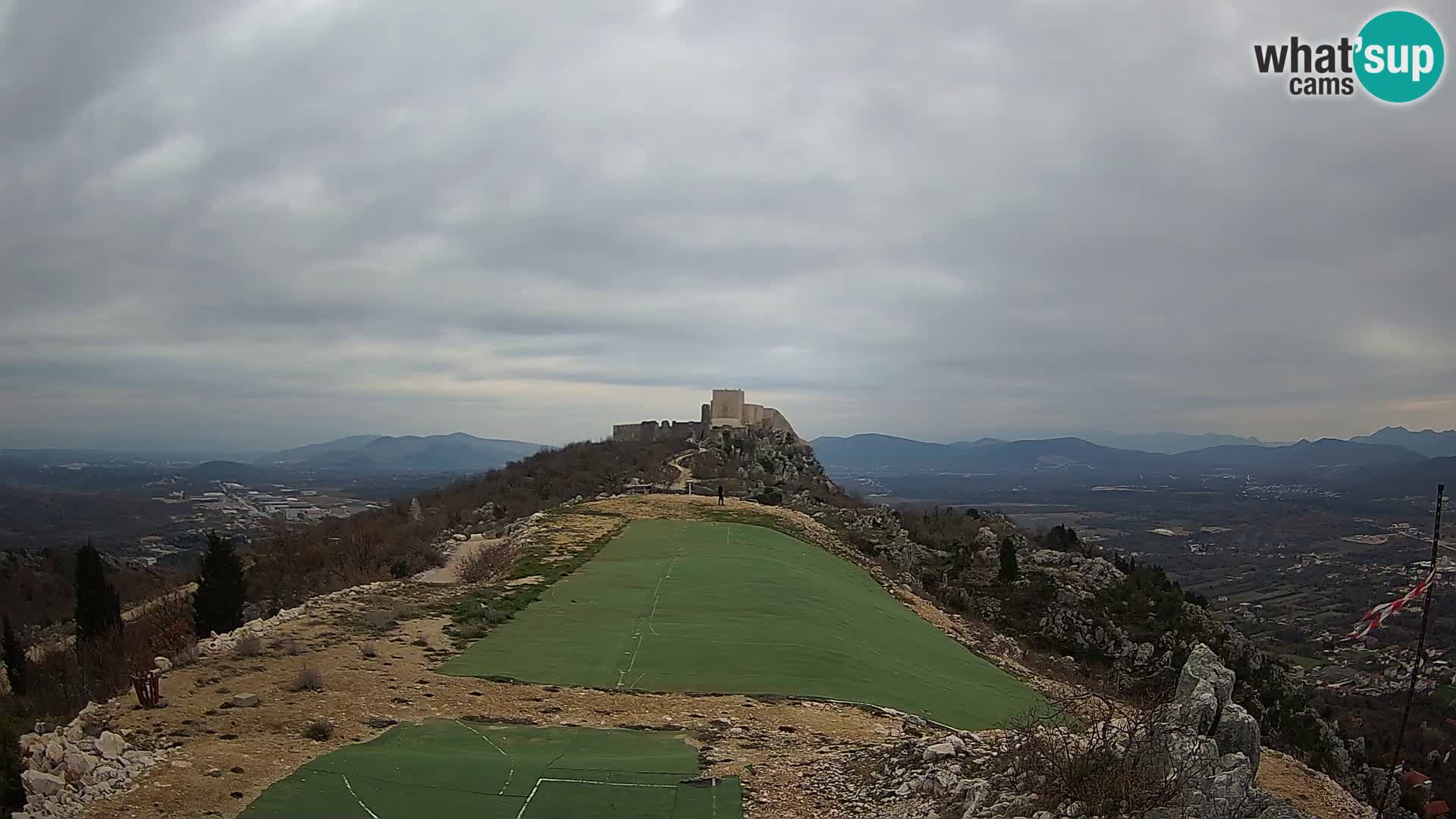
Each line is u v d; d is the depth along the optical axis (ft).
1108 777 38.70
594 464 295.69
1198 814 36.81
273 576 172.35
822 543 179.01
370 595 99.25
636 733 59.11
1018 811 39.14
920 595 174.50
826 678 78.64
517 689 68.44
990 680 105.81
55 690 87.30
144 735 50.67
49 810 39.81
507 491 256.73
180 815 40.73
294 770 46.96
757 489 254.27
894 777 49.80
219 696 59.11
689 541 150.71
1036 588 205.46
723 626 93.86
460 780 47.03
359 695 62.44
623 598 106.22
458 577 127.13
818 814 45.39
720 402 382.83
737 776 50.39
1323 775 91.15
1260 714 149.38
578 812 43.93
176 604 137.18
